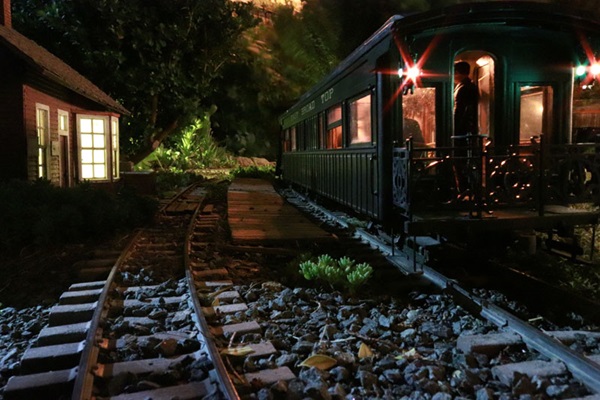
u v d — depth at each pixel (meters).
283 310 5.34
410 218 6.21
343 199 9.96
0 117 10.83
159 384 3.66
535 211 6.69
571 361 3.69
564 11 6.43
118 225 9.34
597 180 6.50
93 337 4.12
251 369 3.86
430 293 5.91
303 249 8.22
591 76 7.12
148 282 6.27
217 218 11.46
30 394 3.62
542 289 5.79
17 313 5.61
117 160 16.31
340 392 3.53
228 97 36.19
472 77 7.79
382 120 7.23
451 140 6.95
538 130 7.37
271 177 24.25
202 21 23.92
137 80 22.48
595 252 8.04
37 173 11.66
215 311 5.15
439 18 6.38
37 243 7.90
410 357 4.07
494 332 4.47
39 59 11.30
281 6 40.00
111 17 21.05
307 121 14.20
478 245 7.11
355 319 4.95
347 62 8.95
